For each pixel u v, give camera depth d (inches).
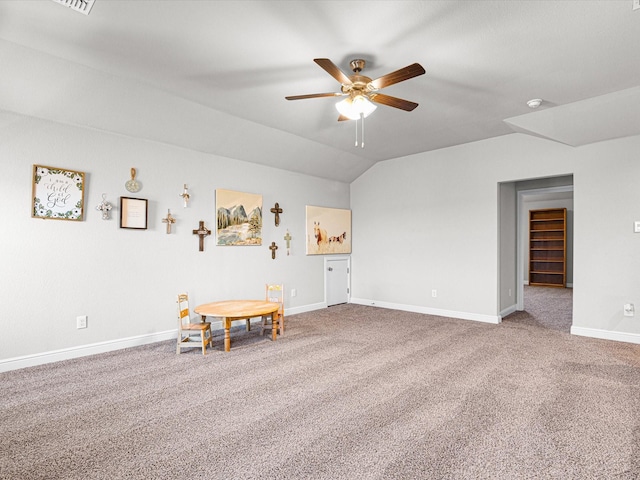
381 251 244.7
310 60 110.2
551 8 84.8
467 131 180.7
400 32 95.1
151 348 149.3
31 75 112.5
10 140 122.1
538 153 177.3
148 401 99.5
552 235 367.9
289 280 220.4
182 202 169.5
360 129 177.5
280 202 215.6
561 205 359.6
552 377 114.9
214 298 181.9
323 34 96.0
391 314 218.5
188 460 72.7
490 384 109.9
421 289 223.3
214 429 84.7
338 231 252.1
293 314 220.1
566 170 169.2
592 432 82.1
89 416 91.1
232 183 190.5
